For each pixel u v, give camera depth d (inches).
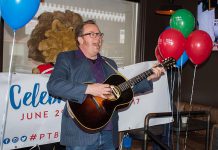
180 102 163.8
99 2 146.1
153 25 167.0
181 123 120.6
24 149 111.9
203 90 160.7
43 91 98.5
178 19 104.3
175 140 139.9
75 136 79.4
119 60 157.2
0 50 117.0
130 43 160.6
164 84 125.7
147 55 165.9
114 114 84.2
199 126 121.6
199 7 158.7
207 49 100.1
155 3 166.2
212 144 106.7
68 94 75.5
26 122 96.7
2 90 91.8
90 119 79.9
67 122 80.2
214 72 155.6
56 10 131.0
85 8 141.1
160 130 126.4
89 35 80.7
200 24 158.6
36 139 99.5
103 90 76.7
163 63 89.2
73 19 136.6
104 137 82.4
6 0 75.1
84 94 75.8
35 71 122.2
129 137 130.6
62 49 133.2
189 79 166.9
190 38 100.9
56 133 102.7
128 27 158.9
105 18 149.4
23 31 123.0
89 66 81.9
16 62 122.5
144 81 88.2
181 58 107.7
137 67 116.9
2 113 92.1
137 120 120.8
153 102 123.6
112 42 153.6
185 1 167.5
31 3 76.2
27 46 124.7
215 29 152.6
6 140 93.9
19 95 94.6
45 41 128.7
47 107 100.0
